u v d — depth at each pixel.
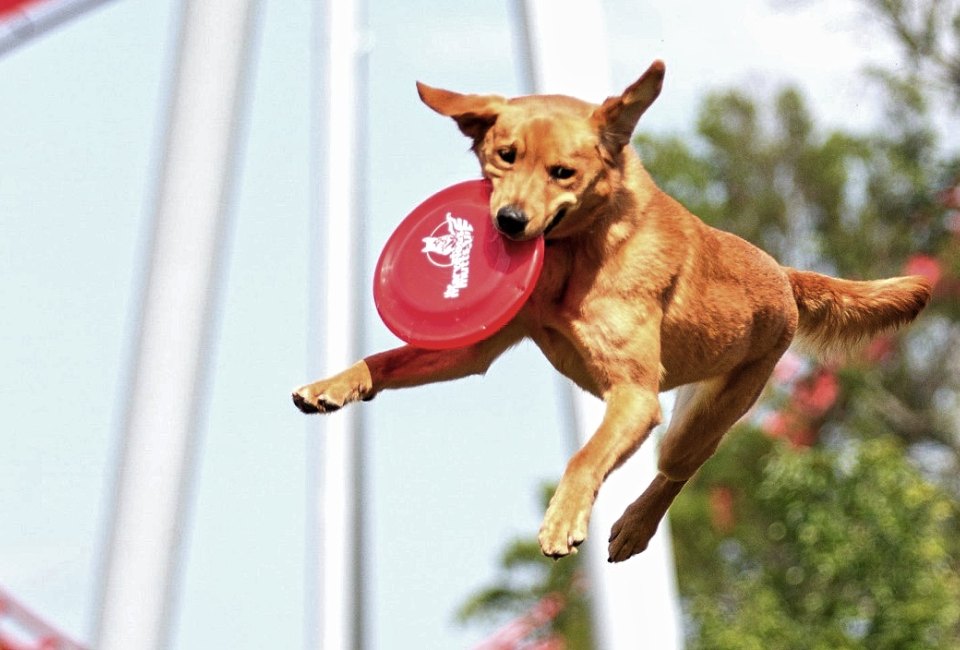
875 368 30.27
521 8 14.18
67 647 20.27
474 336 7.79
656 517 8.99
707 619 24.03
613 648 13.01
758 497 25.47
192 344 13.20
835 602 22.72
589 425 13.15
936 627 22.27
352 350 16.20
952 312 30.52
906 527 22.86
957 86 30.83
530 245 7.81
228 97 13.62
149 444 12.96
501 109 8.09
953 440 30.38
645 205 8.20
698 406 8.93
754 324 8.66
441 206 8.20
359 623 16.41
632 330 7.93
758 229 33.78
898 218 33.03
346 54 16.75
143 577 12.74
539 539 7.34
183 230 13.34
